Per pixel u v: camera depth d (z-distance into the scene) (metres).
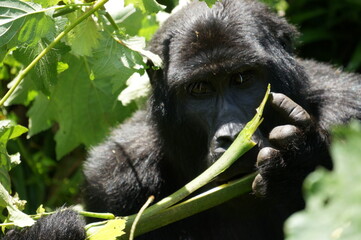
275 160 6.23
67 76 10.30
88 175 8.73
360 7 12.91
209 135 7.06
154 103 7.99
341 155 1.81
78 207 8.99
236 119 6.78
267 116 7.18
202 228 8.22
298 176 6.33
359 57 12.24
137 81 9.09
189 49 7.20
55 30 6.25
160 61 6.69
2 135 6.27
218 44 7.07
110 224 5.79
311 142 6.50
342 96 8.00
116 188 8.27
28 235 6.46
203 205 6.18
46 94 6.68
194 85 7.25
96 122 10.58
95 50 6.79
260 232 7.98
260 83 7.18
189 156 7.82
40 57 6.23
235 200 7.00
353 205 1.78
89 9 6.36
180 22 7.64
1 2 6.07
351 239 1.77
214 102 7.16
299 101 7.66
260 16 7.77
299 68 7.94
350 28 13.25
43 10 6.16
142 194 8.24
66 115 10.62
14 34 6.06
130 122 9.32
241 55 6.98
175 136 7.81
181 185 8.41
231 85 7.13
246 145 5.78
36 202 11.38
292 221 1.85
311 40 12.94
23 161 11.66
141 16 9.38
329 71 8.96
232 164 6.38
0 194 5.97
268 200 6.50
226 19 7.31
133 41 6.71
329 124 7.50
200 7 7.71
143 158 8.43
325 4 13.27
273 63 7.30
